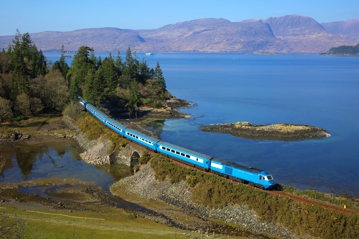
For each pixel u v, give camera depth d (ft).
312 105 619.26
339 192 261.65
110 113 514.27
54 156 339.77
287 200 194.08
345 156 343.26
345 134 424.05
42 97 493.36
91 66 564.71
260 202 200.34
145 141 298.35
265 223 194.29
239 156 343.67
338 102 648.38
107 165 314.96
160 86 639.76
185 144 382.83
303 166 316.19
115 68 607.37
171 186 241.14
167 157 271.69
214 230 194.59
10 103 453.58
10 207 202.69
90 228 168.45
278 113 552.82
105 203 231.71
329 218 178.09
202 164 242.58
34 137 399.85
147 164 272.92
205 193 221.05
